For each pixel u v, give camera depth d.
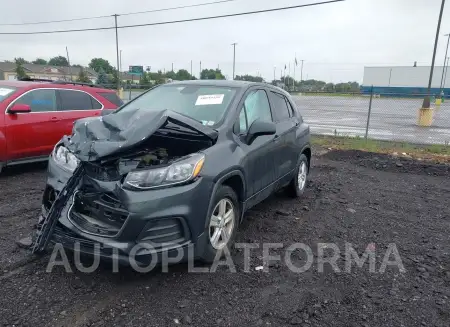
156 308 3.14
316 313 3.15
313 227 5.04
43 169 7.53
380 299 3.38
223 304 3.23
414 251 4.41
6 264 3.68
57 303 3.14
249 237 4.62
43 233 3.35
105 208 3.28
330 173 8.41
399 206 6.12
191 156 3.50
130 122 3.51
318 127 17.69
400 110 29.83
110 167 3.37
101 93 8.40
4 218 4.87
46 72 73.88
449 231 5.09
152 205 3.19
